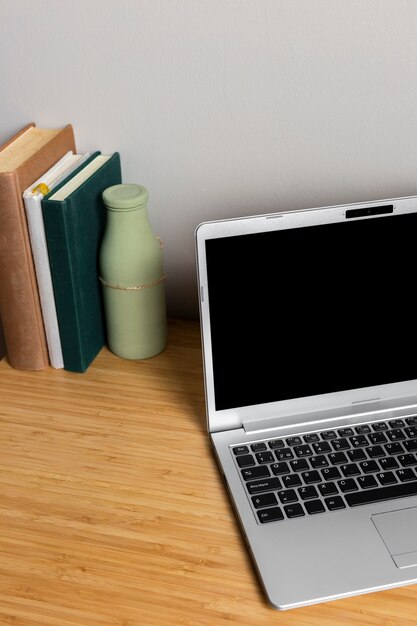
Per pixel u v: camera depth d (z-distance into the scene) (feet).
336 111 3.44
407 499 2.82
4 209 3.24
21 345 3.55
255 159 3.61
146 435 3.22
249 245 2.94
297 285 3.02
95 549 2.68
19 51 3.61
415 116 3.40
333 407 3.24
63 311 3.45
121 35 3.46
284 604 2.43
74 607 2.48
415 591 2.50
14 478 3.00
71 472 3.03
